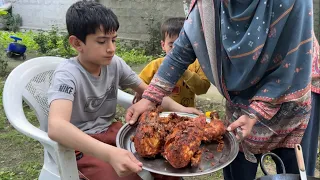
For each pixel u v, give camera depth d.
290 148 2.12
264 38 1.79
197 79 2.67
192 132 1.70
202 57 1.99
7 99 2.01
